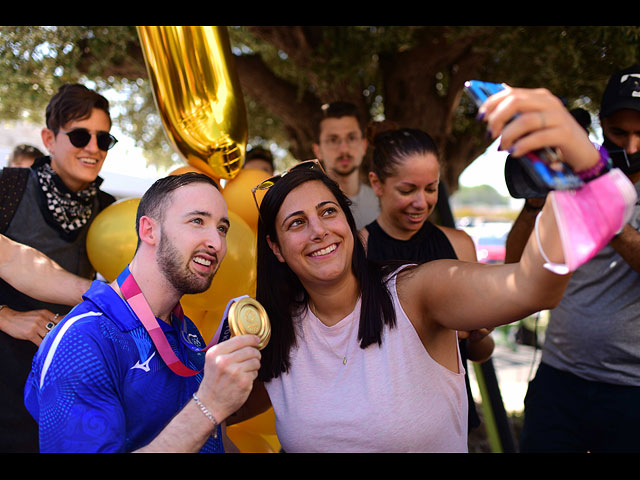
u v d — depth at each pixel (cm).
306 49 429
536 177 105
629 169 202
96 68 418
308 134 522
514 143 101
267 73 504
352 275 164
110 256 205
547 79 423
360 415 154
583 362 249
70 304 198
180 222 142
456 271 148
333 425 157
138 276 146
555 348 263
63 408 127
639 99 216
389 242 237
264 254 174
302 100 511
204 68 219
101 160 234
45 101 460
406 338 158
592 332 242
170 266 142
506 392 596
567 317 253
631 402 235
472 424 237
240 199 228
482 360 254
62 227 225
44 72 405
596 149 104
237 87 233
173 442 127
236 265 202
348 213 169
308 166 172
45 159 232
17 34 373
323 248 157
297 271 161
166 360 141
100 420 126
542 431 264
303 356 166
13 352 209
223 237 150
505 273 132
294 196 161
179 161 658
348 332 161
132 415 138
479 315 139
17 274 199
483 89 111
